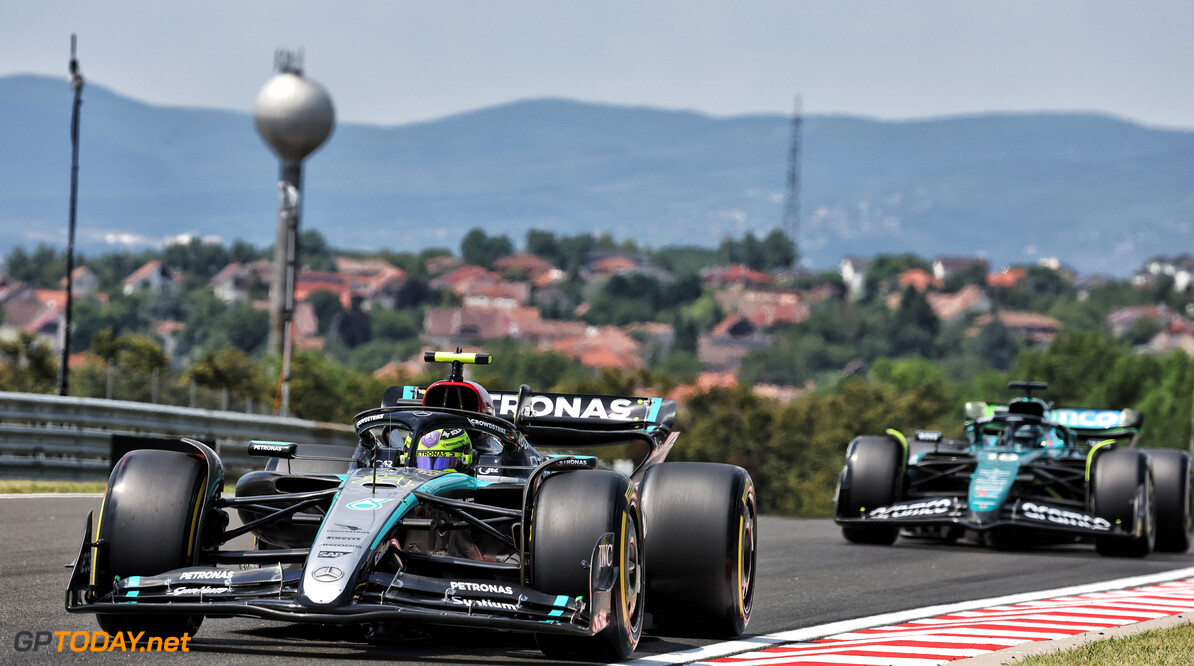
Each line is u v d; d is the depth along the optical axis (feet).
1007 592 115.24
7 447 202.59
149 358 546.67
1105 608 104.27
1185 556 160.25
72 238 301.84
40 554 115.55
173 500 70.18
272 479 86.22
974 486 155.33
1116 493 152.76
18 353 408.87
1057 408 181.16
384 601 65.05
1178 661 75.61
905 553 150.82
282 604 63.87
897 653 77.41
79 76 319.06
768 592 110.42
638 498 74.54
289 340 321.73
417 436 79.87
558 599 66.74
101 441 219.61
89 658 68.28
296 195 324.60
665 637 82.28
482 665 69.15
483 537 83.51
